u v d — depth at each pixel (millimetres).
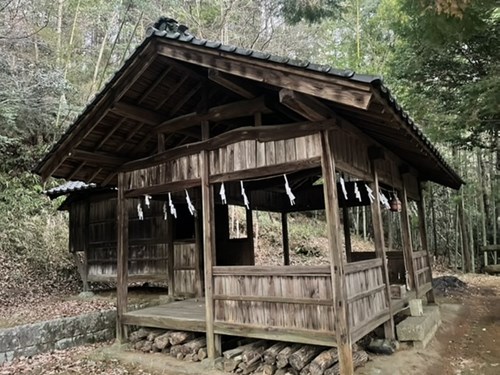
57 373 4484
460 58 7617
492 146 8555
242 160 4551
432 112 8188
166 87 4980
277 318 4133
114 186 6703
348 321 3680
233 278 4527
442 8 4656
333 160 3984
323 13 11109
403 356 4574
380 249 5039
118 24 14664
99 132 5297
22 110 10523
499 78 6273
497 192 13719
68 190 8109
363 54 13859
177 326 5031
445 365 4477
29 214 10648
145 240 7984
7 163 11156
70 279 9367
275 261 12672
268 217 15430
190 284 7312
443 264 14258
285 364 4082
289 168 4156
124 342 5496
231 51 3799
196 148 4934
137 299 7738
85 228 8719
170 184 5242
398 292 5711
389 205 6566
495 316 7008
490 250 13086
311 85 3432
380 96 3211
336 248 3730
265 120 5316
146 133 5617
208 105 4988
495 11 6398
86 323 5742
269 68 3650
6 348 4867
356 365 4141
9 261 8969
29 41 11016
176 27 4539
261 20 13602
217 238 8086
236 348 4648
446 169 6621
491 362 4582
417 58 7641
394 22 8203
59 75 11344
